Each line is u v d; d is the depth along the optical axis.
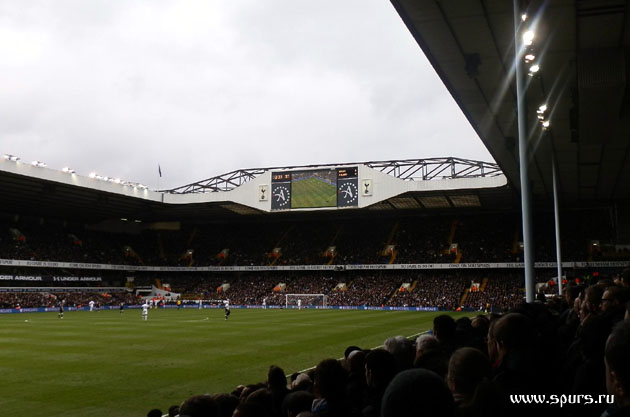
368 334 34.09
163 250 86.50
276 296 75.81
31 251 68.88
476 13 17.81
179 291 81.19
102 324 42.44
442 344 6.68
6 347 27.42
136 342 29.59
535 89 24.48
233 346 27.67
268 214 82.50
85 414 13.70
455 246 73.94
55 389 16.78
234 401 6.30
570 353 5.60
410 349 6.24
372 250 78.75
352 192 67.06
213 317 51.19
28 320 47.31
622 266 58.97
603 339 4.12
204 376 19.09
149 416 9.22
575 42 19.33
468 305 63.19
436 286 70.81
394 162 67.50
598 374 4.03
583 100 21.19
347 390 5.96
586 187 50.00
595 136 24.81
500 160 39.44
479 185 59.91
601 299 5.81
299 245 83.50
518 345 4.14
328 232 85.06
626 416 2.59
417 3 17.23
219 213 81.81
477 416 2.94
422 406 2.29
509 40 19.83
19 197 65.25
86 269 77.19
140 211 79.00
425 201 70.56
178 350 26.12
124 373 19.62
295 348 26.91
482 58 21.44
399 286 73.56
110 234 85.69
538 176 44.78
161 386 17.31
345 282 77.69
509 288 66.56
